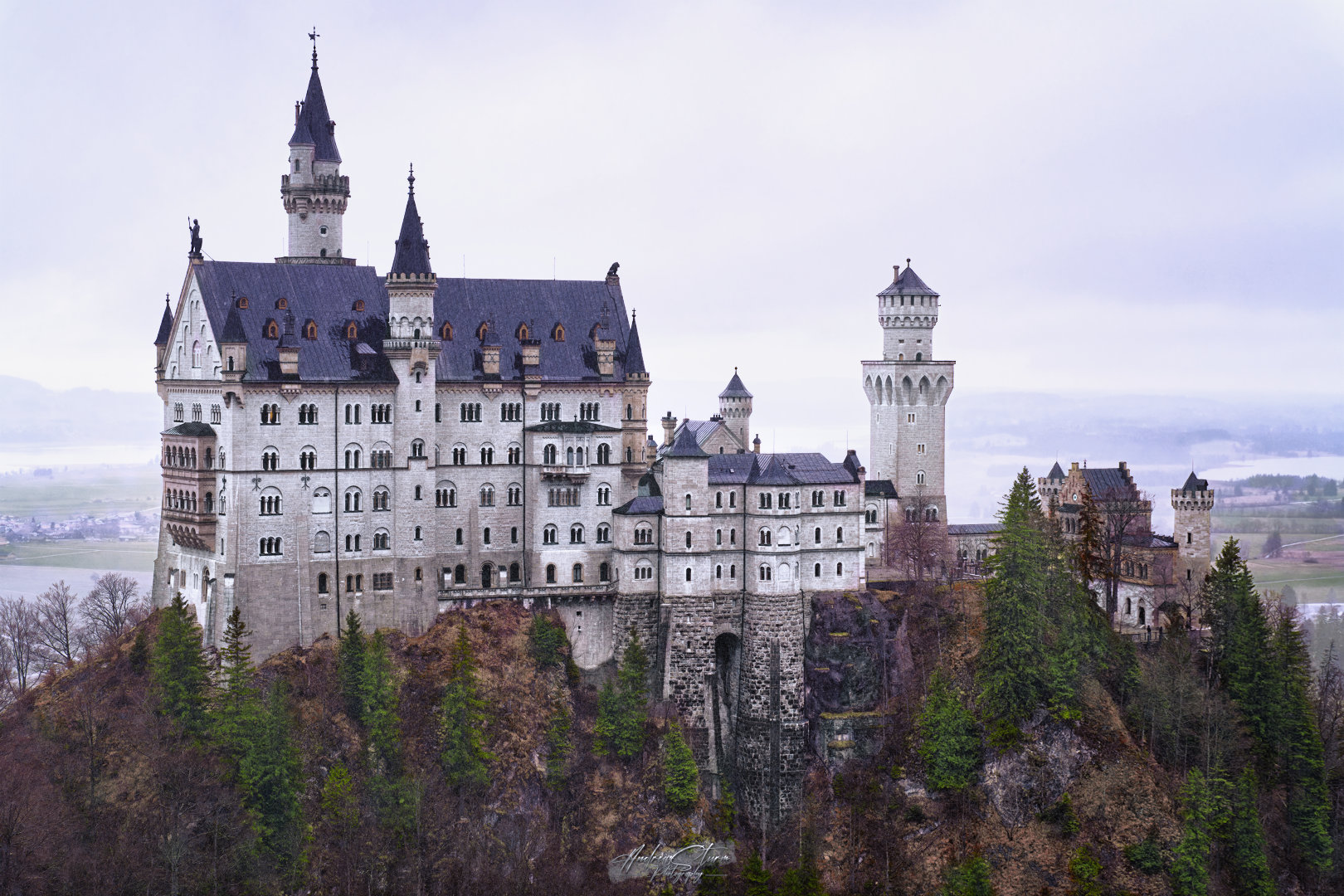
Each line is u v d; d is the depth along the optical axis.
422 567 189.25
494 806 170.00
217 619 178.50
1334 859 184.12
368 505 186.25
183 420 188.88
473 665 175.12
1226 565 196.88
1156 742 186.38
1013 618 183.00
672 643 194.75
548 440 198.12
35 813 151.50
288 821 159.25
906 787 186.25
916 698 193.12
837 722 193.62
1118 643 193.00
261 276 187.50
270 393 178.62
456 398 193.38
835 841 185.25
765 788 194.38
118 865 149.75
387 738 168.25
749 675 196.62
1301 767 185.75
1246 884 172.50
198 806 156.12
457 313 199.38
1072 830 175.62
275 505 179.75
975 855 174.50
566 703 184.62
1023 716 182.50
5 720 174.50
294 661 176.62
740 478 197.75
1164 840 173.00
